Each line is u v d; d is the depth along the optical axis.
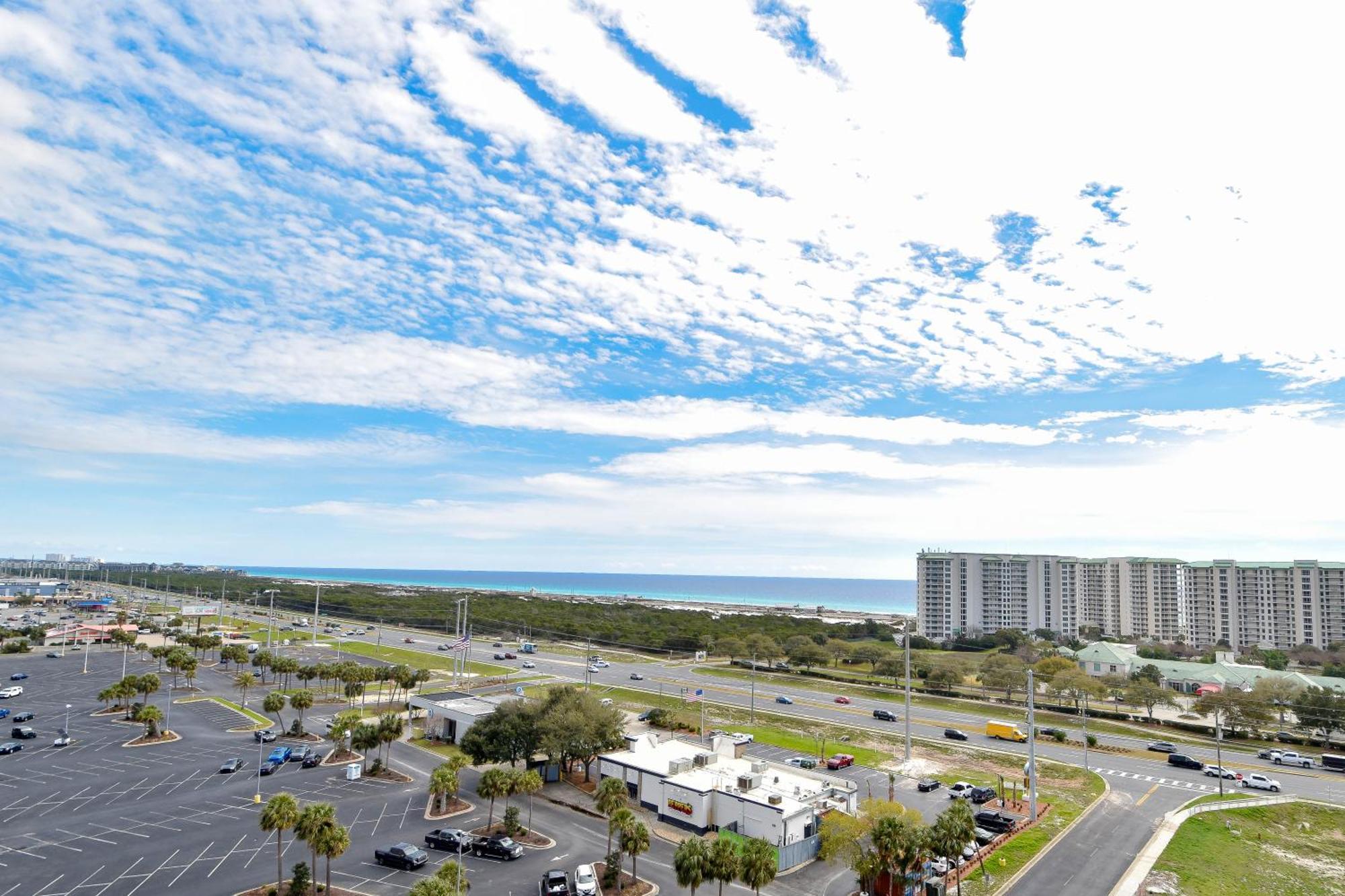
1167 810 91.62
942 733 133.75
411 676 146.88
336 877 65.50
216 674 178.38
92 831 75.12
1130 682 165.75
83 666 187.88
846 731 134.50
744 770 89.31
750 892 66.06
